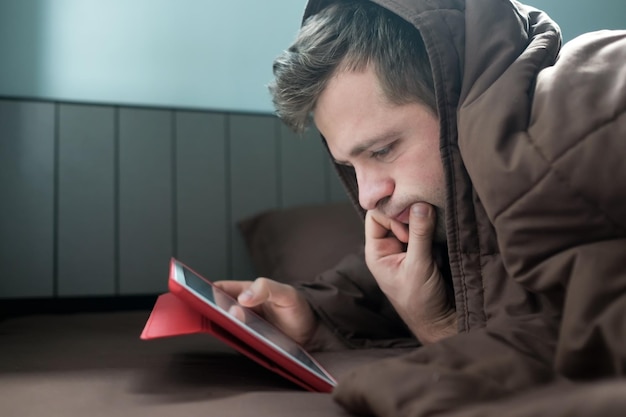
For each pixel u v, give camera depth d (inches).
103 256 70.4
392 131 28.7
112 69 73.4
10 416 19.4
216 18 77.5
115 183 71.4
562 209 19.9
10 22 70.2
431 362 17.8
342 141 29.8
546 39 26.7
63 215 69.5
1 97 68.6
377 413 16.4
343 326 36.5
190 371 27.0
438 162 29.2
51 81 71.2
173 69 75.7
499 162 21.5
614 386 12.3
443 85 27.0
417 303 32.1
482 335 19.4
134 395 22.0
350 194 37.6
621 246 18.2
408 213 31.2
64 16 72.1
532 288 20.7
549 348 18.9
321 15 31.5
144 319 55.5
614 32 24.4
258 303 32.0
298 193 77.9
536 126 21.5
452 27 28.0
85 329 47.7
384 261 33.1
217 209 74.7
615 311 16.0
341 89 29.0
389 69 28.2
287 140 77.9
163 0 75.5
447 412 14.6
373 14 29.8
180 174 73.7
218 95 77.1
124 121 72.2
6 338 42.1
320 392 23.9
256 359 23.6
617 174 19.2
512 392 15.7
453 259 26.4
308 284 39.1
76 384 24.0
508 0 28.9
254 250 71.5
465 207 26.2
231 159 75.7
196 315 25.3
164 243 72.6
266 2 79.4
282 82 30.7
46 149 69.5
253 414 18.5
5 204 67.9
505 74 24.3
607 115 19.8
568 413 11.9
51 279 68.7
